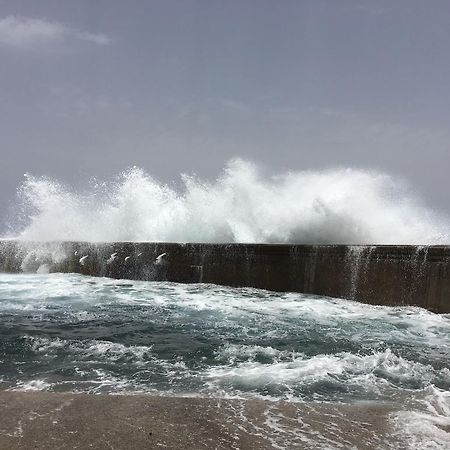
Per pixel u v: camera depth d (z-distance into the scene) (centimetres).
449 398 356
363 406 324
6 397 315
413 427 291
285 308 734
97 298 818
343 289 825
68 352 477
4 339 525
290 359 460
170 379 396
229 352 480
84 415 290
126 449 248
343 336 562
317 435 276
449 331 596
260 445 261
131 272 1077
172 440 261
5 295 847
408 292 749
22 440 254
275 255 912
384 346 520
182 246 1021
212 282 984
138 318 651
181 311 704
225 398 328
